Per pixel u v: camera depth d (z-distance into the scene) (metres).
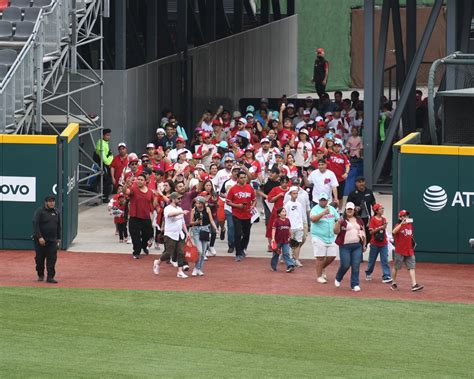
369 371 42.00
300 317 49.91
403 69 87.62
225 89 111.12
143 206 61.72
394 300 53.25
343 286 56.03
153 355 43.66
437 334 47.50
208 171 76.12
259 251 64.56
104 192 81.19
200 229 57.59
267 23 126.31
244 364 42.62
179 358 43.31
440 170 61.31
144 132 89.94
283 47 128.75
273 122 86.50
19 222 64.50
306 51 136.50
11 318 49.22
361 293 54.59
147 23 94.38
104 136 80.50
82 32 82.38
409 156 61.47
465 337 47.09
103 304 51.81
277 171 63.81
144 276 57.91
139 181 61.66
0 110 67.00
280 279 57.38
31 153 64.06
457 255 61.56
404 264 59.28
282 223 58.53
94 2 78.81
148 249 64.81
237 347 45.06
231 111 112.62
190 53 101.38
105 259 62.03
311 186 67.00
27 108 71.00
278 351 44.59
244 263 61.19
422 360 43.69
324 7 135.25
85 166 79.69
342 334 47.28
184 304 51.94
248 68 117.81
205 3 114.19
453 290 55.50
